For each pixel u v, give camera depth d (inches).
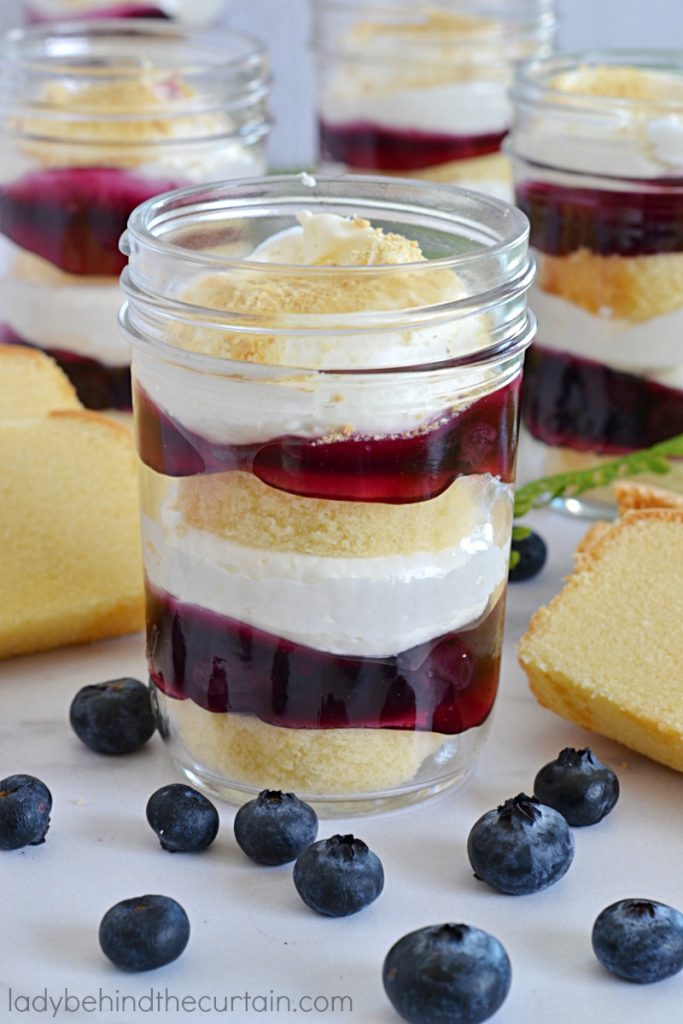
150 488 18.6
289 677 18.2
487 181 27.3
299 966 17.2
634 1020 16.9
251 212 19.1
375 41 27.0
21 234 24.0
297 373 17.4
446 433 17.8
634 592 19.7
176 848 18.3
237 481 17.8
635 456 22.2
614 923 17.2
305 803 18.5
